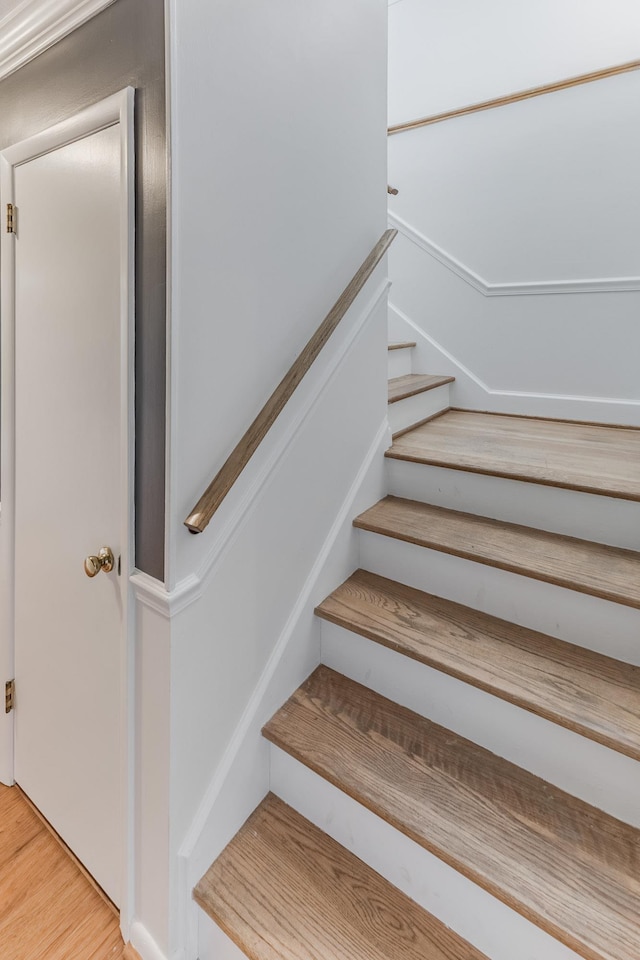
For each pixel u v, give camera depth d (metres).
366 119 1.47
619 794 1.03
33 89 1.25
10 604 1.53
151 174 0.94
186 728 1.06
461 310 2.67
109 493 1.12
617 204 2.23
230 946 1.06
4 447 1.47
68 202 1.16
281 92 1.14
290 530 1.32
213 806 1.13
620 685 1.14
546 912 0.87
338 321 1.34
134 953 1.15
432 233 2.70
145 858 1.12
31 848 1.41
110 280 1.06
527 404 2.54
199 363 1.00
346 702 1.34
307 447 1.35
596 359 2.36
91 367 1.14
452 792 1.09
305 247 1.27
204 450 1.03
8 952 1.16
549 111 2.32
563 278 2.39
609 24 2.14
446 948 0.99
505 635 1.32
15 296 1.38
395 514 1.65
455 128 2.56
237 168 1.04
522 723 1.14
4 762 1.61
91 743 1.26
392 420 2.09
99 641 1.19
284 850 1.17
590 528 1.47
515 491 1.58
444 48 2.55
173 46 0.88
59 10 1.10
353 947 0.99
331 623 1.43
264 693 1.26
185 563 1.01
